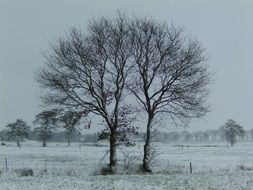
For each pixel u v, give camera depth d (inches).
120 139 1606.8
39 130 5383.9
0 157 2738.7
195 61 1593.3
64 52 1588.3
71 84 1577.3
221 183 1056.8
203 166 1899.6
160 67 1592.0
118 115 1596.9
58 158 2598.4
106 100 1590.8
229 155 2876.5
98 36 1606.8
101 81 1588.3
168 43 1595.7
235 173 1349.7
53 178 1231.5
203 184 1039.6
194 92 1588.3
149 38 1596.9
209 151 3580.2
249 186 996.6
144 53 1598.2
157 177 1231.5
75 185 1038.4
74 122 1590.8
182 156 2714.1
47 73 1593.3
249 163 2123.5
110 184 1055.6
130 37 1606.8
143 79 1593.3
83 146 5295.3
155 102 1593.3
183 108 1594.5
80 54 1569.9
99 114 1599.4
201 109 1606.8
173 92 1573.6
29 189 973.8
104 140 1663.4
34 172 1572.3
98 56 1594.5
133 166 1562.5
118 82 1604.3
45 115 1665.8
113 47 1598.2
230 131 6097.4
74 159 2480.3
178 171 1555.1
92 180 1154.7
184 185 1026.1
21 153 3282.5
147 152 1568.7
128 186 1019.3
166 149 4067.4
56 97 1590.8
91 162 2144.4
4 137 7239.2
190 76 1583.4
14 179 1210.0
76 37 1604.3
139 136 1628.9
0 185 1040.8
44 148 4453.7
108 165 1587.1
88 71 1576.0
